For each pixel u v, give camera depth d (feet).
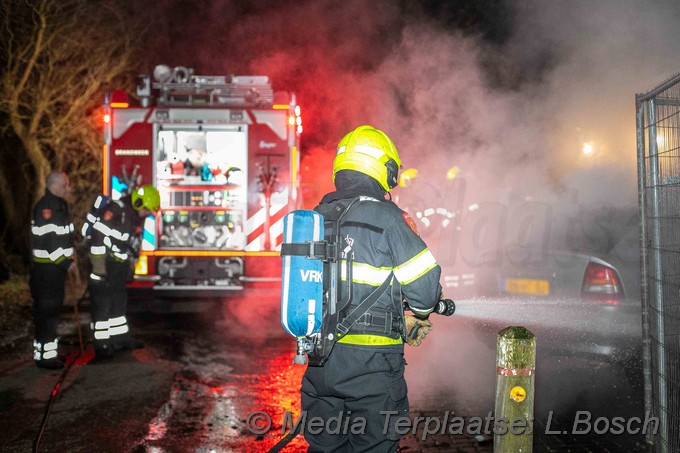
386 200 10.41
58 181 20.74
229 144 27.53
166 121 27.14
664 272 12.50
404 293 9.98
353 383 9.81
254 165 27.45
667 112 13.12
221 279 27.50
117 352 23.41
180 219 27.43
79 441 14.99
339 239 9.96
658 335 12.57
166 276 27.35
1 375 20.18
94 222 22.68
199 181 27.40
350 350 9.83
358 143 10.60
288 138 27.53
